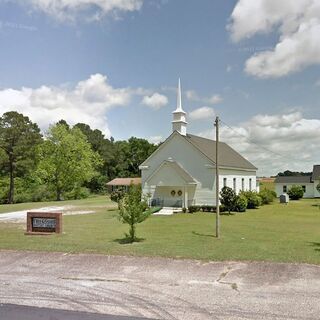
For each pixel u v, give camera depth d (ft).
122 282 32.27
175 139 122.62
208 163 117.50
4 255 43.09
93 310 25.50
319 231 65.16
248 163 156.97
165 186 119.24
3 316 24.49
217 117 61.00
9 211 118.42
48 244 49.47
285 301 26.50
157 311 25.08
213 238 55.98
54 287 31.19
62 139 193.98
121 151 310.65
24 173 192.95
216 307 25.59
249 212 108.17
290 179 210.38
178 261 38.55
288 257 39.42
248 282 31.32
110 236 58.65
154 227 71.87
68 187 204.33
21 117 188.24
